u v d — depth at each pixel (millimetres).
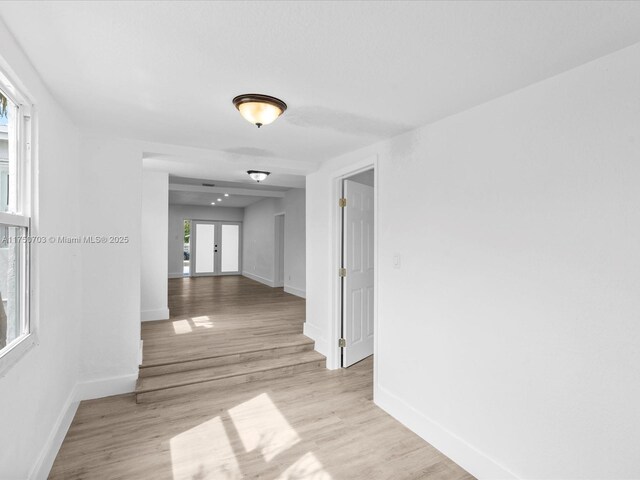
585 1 1241
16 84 1612
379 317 3023
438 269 2439
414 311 2645
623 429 1523
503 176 2020
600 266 1598
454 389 2303
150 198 5102
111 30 1448
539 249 1834
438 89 1982
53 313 2213
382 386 2984
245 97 2074
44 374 2037
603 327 1587
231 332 4480
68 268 2615
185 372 3422
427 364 2521
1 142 1613
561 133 1749
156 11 1320
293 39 1512
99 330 3025
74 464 2174
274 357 3883
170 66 1765
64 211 2467
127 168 3088
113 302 3070
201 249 11328
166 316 5203
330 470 2174
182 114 2455
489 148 2104
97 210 2994
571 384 1699
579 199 1673
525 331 1894
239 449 2373
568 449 1706
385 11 1311
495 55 1615
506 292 1990
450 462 2273
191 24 1405
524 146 1913
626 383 1515
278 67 1768
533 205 1864
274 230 8797
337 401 3096
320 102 2193
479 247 2150
